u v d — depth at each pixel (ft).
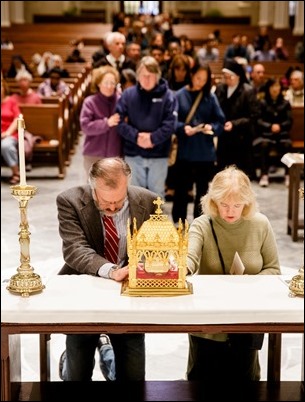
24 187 9.00
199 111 19.72
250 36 76.59
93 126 18.66
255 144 28.50
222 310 8.56
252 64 54.13
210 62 55.42
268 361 10.43
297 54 58.90
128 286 9.11
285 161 21.79
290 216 22.12
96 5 88.17
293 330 8.62
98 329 8.57
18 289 9.04
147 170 19.02
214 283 9.53
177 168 20.26
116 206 9.73
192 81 19.67
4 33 75.31
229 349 10.38
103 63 21.75
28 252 9.22
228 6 87.04
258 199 26.55
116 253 10.19
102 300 8.84
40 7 87.45
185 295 9.03
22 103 32.01
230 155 22.71
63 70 44.68
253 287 9.38
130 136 18.45
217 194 9.68
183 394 9.92
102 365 11.34
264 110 28.76
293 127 30.89
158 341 13.99
